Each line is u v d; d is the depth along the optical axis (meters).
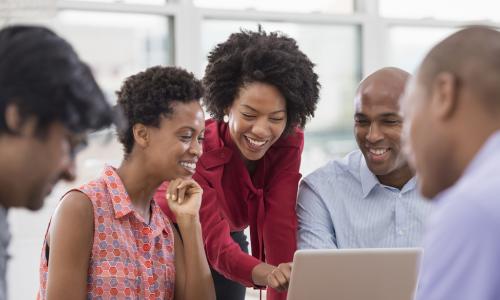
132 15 5.40
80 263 2.33
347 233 2.95
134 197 2.48
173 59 5.56
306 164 6.17
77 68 1.31
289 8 6.00
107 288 2.37
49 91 1.27
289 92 2.79
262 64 2.77
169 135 2.43
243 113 2.79
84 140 1.38
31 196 1.34
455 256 1.19
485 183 1.20
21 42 1.28
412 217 2.92
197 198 2.69
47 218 5.06
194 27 5.57
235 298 3.23
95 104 1.33
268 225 3.00
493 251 1.16
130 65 5.43
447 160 1.32
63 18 5.14
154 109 2.41
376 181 2.94
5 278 1.44
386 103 2.73
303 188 3.05
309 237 2.91
